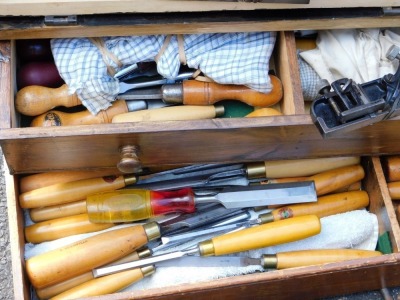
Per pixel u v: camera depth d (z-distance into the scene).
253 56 0.61
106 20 0.56
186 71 0.63
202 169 0.68
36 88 0.60
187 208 0.63
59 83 0.63
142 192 0.63
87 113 0.61
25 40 0.61
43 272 0.60
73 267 0.60
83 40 0.60
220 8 0.57
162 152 0.61
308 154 0.65
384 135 0.62
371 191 0.68
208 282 0.58
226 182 0.66
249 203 0.64
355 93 0.54
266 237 0.62
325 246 0.65
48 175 0.65
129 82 0.62
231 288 0.59
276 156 0.65
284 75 0.62
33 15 0.55
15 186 0.63
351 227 0.66
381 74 0.63
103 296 0.57
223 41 0.61
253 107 0.65
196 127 0.56
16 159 0.60
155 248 0.64
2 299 0.71
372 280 0.66
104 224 0.64
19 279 0.60
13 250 0.61
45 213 0.65
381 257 0.60
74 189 0.64
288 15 0.58
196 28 0.58
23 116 0.63
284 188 0.65
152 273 0.63
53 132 0.55
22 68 0.62
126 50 0.59
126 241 0.61
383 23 0.61
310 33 0.66
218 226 0.65
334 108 0.54
